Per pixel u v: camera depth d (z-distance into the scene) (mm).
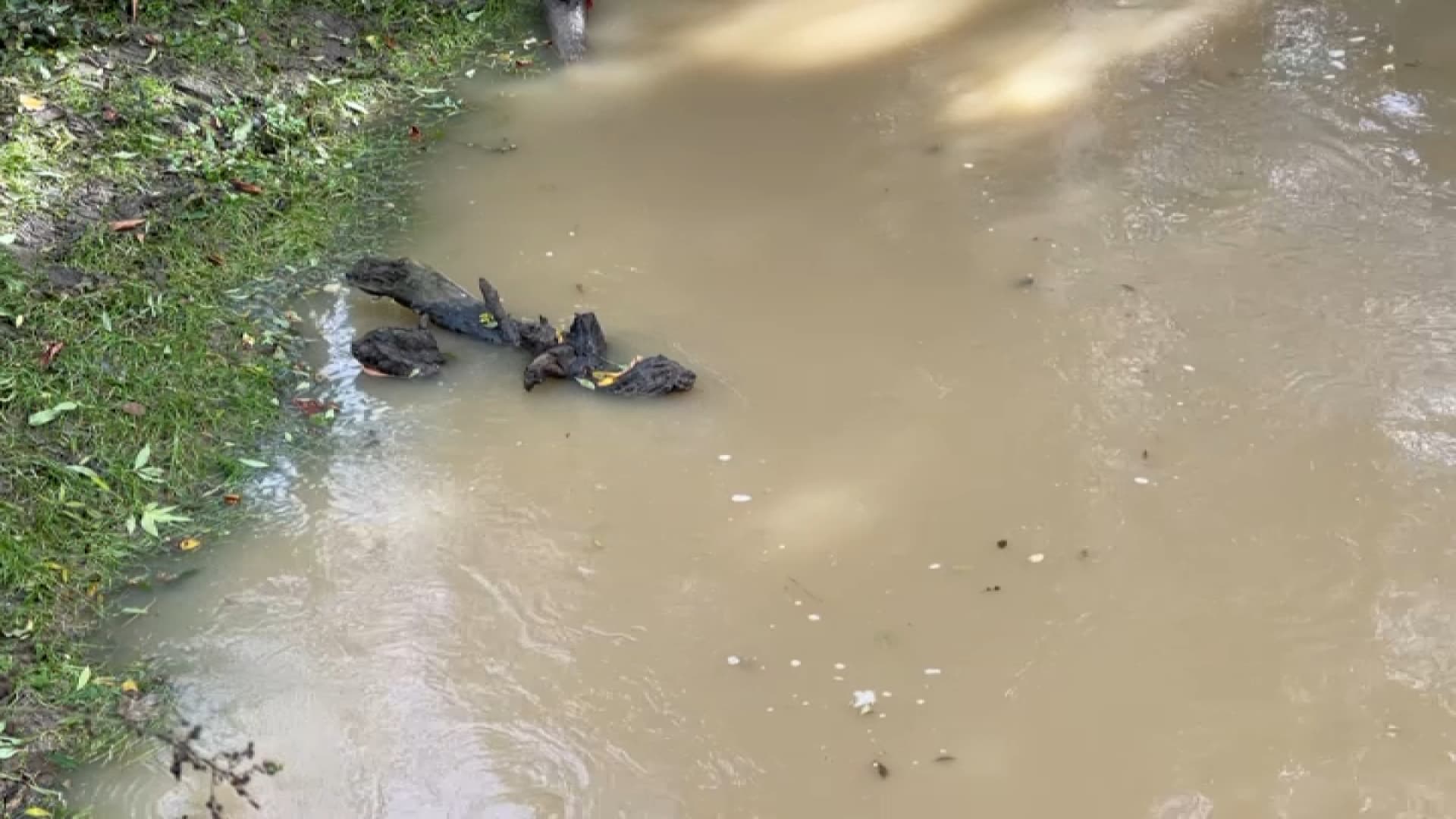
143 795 3555
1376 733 3578
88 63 6535
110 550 4309
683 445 4711
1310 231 5648
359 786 3576
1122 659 3828
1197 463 4484
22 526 4309
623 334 5250
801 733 3662
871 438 4691
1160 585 4051
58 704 3797
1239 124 6480
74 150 5992
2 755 3617
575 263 5695
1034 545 4215
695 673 3855
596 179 6324
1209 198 5914
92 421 4723
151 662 3953
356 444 4770
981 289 5406
